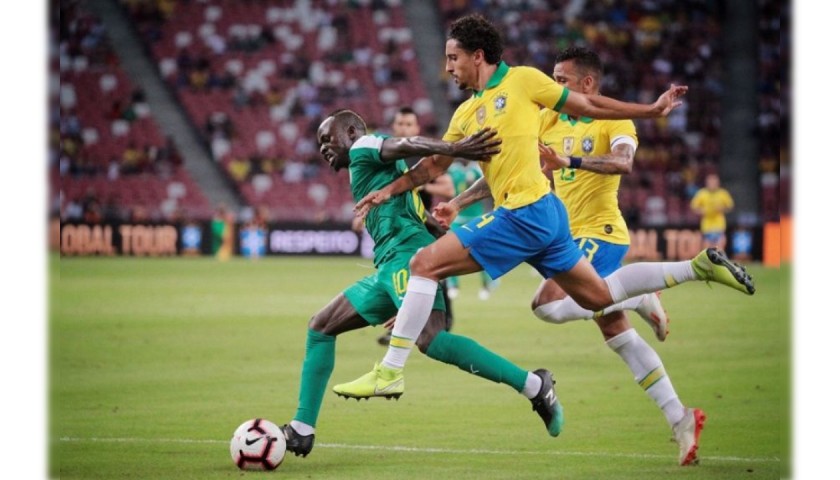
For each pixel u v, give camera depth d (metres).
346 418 27.47
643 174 112.12
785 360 37.78
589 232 24.64
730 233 94.88
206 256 104.06
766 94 118.50
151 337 44.44
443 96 120.81
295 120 118.94
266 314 53.41
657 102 21.17
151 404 29.47
